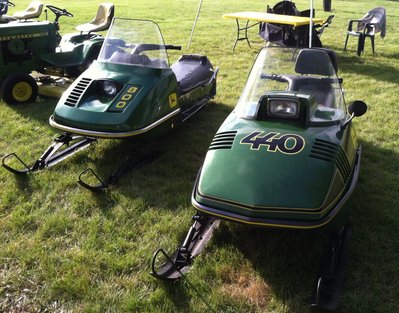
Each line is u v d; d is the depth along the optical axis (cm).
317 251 322
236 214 279
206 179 301
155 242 338
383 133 543
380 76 803
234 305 276
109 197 397
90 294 285
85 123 414
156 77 456
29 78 637
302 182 282
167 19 1494
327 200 281
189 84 543
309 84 374
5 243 336
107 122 410
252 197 279
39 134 538
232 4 1989
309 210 272
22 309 276
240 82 759
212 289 289
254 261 314
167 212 376
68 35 801
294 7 957
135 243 337
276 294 285
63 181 420
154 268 287
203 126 566
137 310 274
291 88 374
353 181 319
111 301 280
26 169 436
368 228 350
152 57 483
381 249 325
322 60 374
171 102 471
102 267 312
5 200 389
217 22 1436
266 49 392
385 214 369
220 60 912
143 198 395
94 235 342
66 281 294
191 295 284
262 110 341
